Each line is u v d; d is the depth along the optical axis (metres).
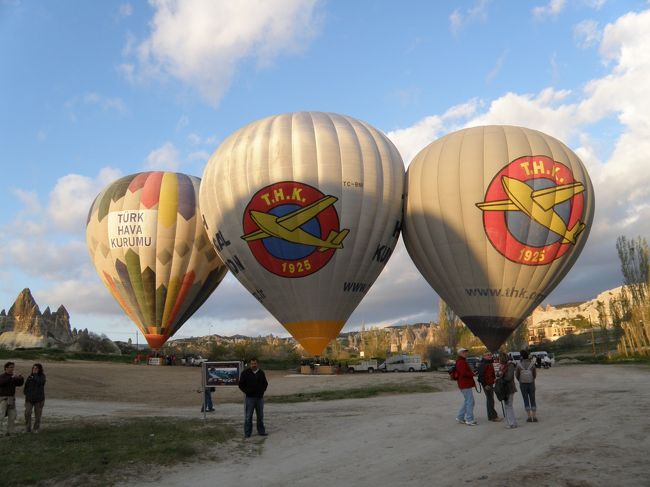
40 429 14.37
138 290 46.78
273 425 15.12
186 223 47.25
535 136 35.53
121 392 27.53
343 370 46.28
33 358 51.22
